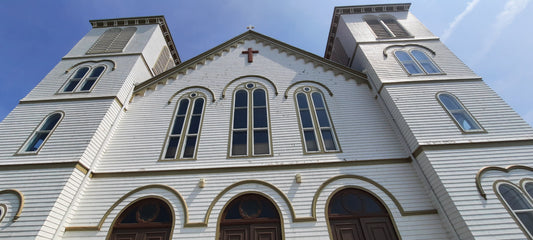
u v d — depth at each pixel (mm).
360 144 9500
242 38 14906
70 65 12383
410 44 12625
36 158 8359
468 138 8406
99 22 15664
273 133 9883
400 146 9391
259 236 7484
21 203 7266
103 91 10914
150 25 15727
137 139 10000
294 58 13453
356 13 15797
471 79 10406
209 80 12391
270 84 12039
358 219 7754
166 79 12555
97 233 7520
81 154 8484
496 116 8961
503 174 7500
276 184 8383
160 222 7832
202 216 7762
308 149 9523
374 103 11070
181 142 9812
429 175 7988
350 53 14414
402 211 7734
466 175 7539
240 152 9461
